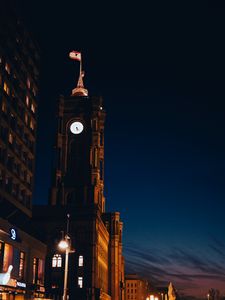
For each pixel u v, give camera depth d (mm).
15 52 78562
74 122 154750
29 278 78438
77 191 147250
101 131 170250
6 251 67438
